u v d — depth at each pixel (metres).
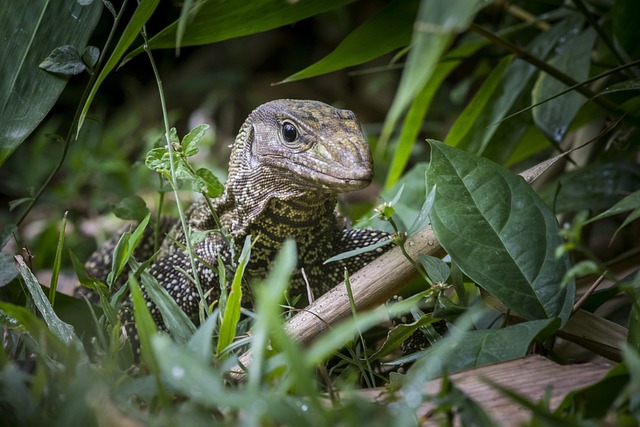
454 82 10.27
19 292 3.91
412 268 3.47
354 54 4.79
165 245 5.02
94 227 6.92
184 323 3.19
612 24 5.12
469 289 4.23
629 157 5.39
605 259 6.30
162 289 3.26
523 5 6.55
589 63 4.96
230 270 4.14
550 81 5.08
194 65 11.07
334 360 3.85
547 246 3.26
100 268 5.62
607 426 2.28
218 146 9.48
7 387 2.36
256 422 2.04
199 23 3.95
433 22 1.93
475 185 3.39
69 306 3.87
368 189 7.86
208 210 4.57
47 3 3.78
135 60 11.08
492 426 2.20
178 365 2.14
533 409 2.12
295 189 4.14
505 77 5.47
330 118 4.11
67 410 2.22
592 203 5.02
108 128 9.85
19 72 3.74
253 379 2.11
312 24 11.17
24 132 3.69
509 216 3.33
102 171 7.48
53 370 2.62
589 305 3.61
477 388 2.65
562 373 2.72
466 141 5.48
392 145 7.30
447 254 3.59
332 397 2.46
